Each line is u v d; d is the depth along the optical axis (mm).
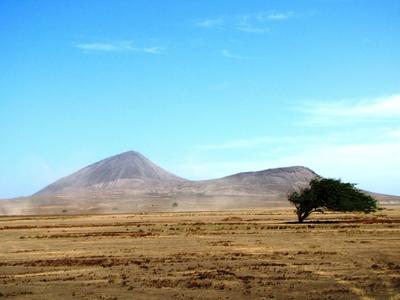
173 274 26031
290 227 56781
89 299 20609
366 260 29562
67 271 27828
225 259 31047
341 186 67750
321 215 96000
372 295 20156
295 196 68625
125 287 22906
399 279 23391
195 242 41375
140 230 57312
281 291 21297
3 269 29109
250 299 20016
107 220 89812
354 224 59344
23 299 20766
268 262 29484
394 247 35375
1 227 70438
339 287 21875
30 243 44094
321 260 29891
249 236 46094
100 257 33375
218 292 21406
